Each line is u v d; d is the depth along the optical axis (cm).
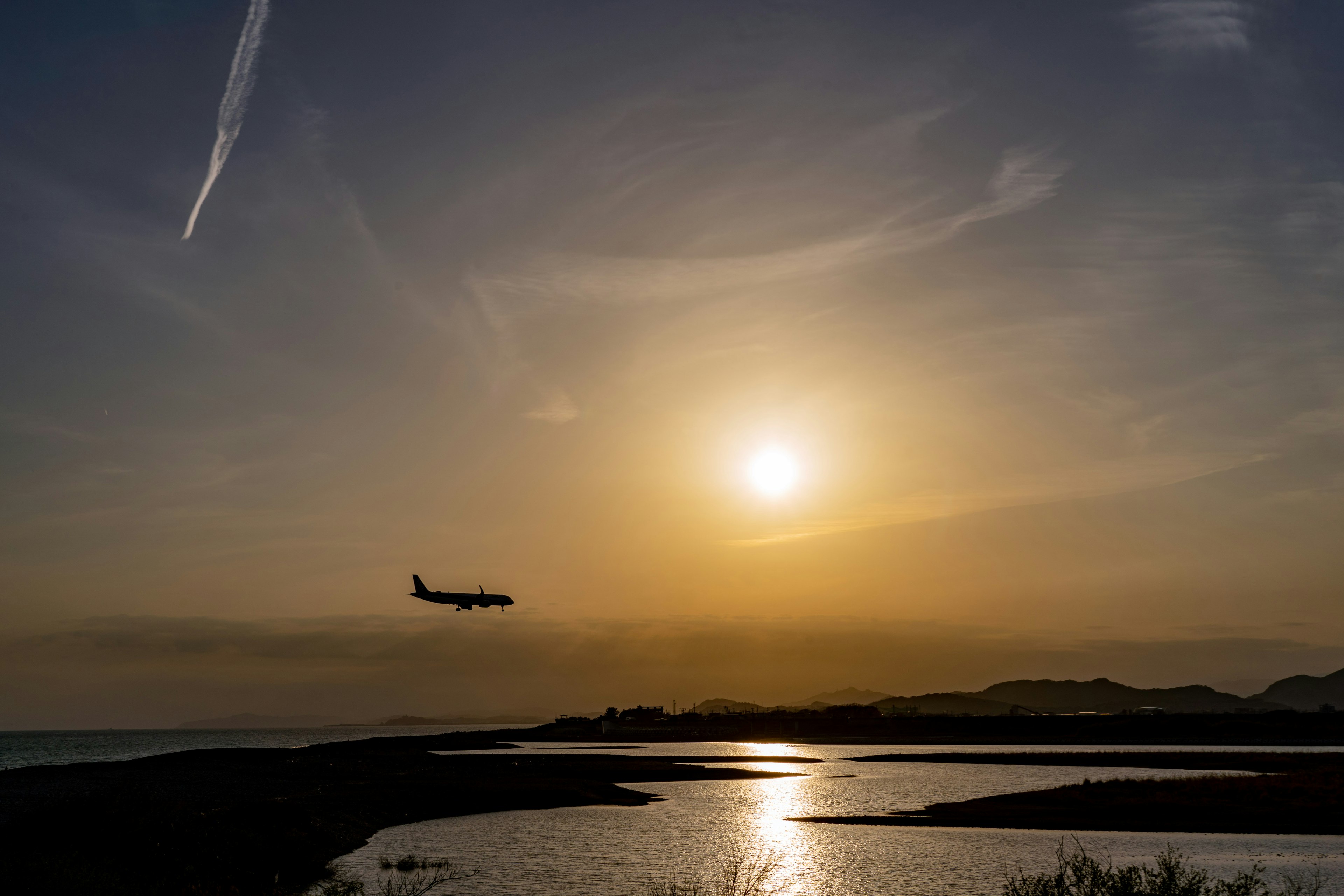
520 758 17825
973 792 10188
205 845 4203
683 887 4691
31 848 3609
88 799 4266
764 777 12794
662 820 7631
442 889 4625
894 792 10294
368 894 4372
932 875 5078
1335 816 6925
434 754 19850
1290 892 4253
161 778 10294
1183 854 5603
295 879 4519
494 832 6812
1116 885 2923
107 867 3456
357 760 15300
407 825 7206
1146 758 15475
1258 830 6488
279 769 12294
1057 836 6431
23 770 12062
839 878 5000
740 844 6231
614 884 4788
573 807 8581
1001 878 4981
